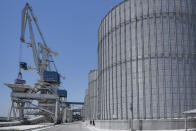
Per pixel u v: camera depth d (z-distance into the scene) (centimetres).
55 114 9738
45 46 11556
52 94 10062
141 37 4606
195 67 4344
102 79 5700
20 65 9856
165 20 4475
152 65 4388
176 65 4294
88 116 13162
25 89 9769
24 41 10244
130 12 4875
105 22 5662
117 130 4331
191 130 3566
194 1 4647
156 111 4184
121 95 4756
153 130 3916
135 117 4378
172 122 3953
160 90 4244
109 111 5116
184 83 4228
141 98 4381
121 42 4962
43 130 4791
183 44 4381
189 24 4491
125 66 4769
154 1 4609
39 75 10594
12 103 9194
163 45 4388
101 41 5938
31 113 10088
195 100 4194
